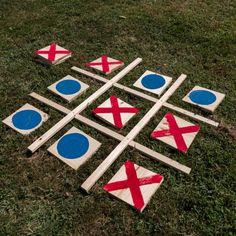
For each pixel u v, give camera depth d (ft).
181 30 6.06
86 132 4.14
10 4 6.93
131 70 5.16
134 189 3.45
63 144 3.92
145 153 3.85
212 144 4.00
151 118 4.33
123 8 6.79
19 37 5.90
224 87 4.81
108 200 3.42
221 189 3.53
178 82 4.85
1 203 3.40
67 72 5.11
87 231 3.18
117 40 5.84
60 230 3.18
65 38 5.90
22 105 4.52
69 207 3.36
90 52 5.56
